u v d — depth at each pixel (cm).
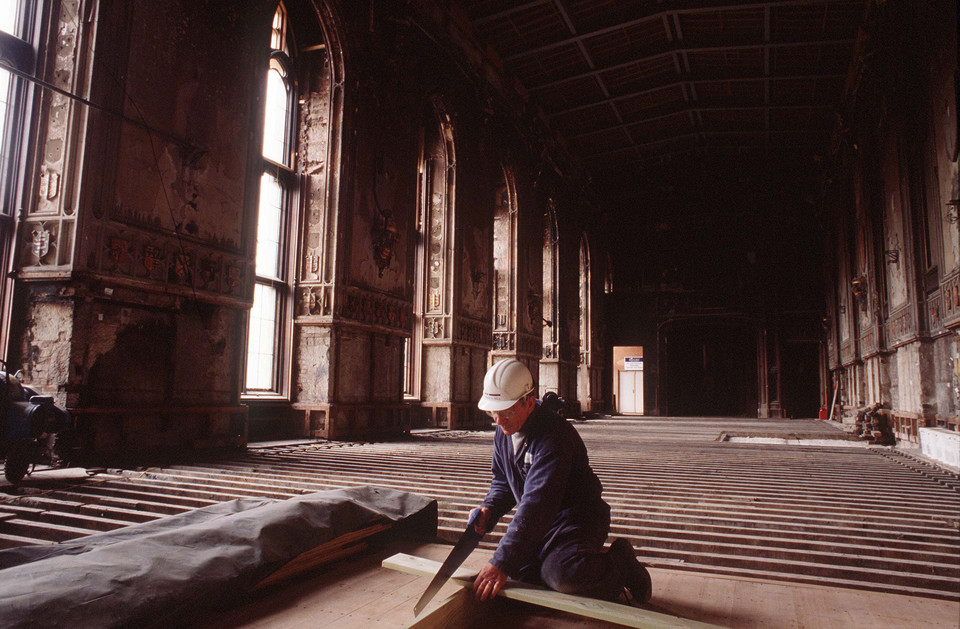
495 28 2181
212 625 288
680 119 3114
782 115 2961
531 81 2570
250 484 683
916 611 329
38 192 868
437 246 1977
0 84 866
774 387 3525
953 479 846
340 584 354
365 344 1487
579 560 291
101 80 874
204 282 1034
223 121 1091
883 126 1728
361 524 416
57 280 831
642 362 3834
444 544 459
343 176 1408
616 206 3941
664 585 375
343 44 1412
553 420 309
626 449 1299
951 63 1158
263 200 1376
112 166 885
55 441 786
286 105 1464
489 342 2189
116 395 884
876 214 1891
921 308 1421
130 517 531
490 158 2244
